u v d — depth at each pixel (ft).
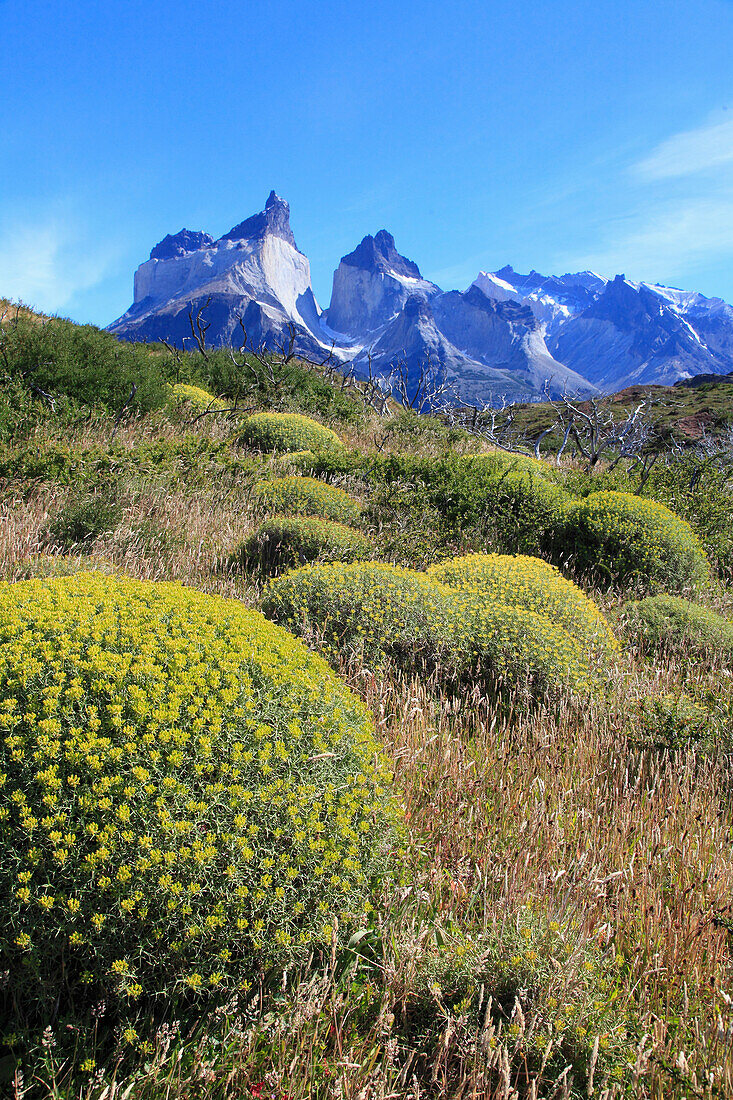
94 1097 5.85
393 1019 6.66
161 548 20.85
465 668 15.47
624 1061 6.61
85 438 28.60
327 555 21.50
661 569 24.81
